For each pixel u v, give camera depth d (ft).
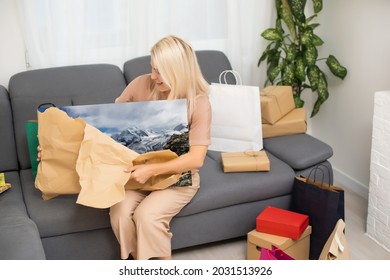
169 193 6.74
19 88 8.09
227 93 8.34
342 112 10.03
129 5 9.14
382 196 7.50
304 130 8.77
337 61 9.57
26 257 5.48
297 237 6.84
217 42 10.10
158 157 6.50
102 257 7.03
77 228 6.72
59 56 8.97
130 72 8.80
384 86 8.70
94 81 8.45
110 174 6.19
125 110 6.56
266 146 8.59
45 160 6.59
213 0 9.82
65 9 8.71
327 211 6.98
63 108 6.54
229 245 7.84
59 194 6.79
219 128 8.44
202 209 7.21
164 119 6.59
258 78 10.55
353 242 7.80
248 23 10.14
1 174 7.52
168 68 6.51
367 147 9.38
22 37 8.77
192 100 6.68
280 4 9.78
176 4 9.44
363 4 8.93
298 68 9.57
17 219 6.38
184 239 7.34
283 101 8.81
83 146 6.19
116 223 6.54
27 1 8.45
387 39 8.45
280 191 7.68
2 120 7.88
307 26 9.55
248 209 7.64
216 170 7.78
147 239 6.48
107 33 9.20
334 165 10.57
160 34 9.52
